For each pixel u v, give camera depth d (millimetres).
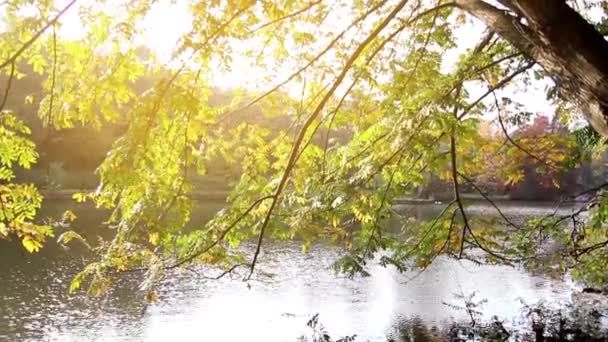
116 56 3979
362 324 12852
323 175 5512
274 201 4734
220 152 5387
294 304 14578
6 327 12445
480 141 5008
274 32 5176
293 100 5719
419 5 5348
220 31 4012
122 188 4500
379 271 18641
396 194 5445
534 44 3170
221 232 5125
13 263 17938
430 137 4391
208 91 4582
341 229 6293
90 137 29594
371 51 5770
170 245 5207
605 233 7688
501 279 17438
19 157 3809
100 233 21750
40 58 3838
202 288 16047
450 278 17625
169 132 4406
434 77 5379
